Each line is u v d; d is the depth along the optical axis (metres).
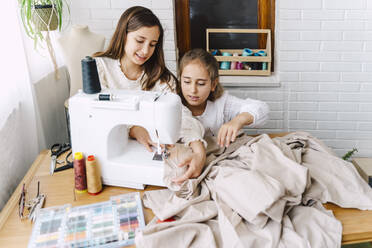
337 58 2.94
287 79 3.01
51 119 2.45
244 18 3.08
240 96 3.08
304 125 3.14
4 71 1.75
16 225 1.17
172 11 2.80
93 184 1.30
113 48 1.73
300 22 2.86
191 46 3.18
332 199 1.22
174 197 1.22
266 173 1.20
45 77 2.34
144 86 1.77
